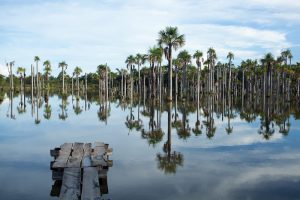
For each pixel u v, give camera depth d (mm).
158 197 12047
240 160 18203
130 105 62688
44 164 17203
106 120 37312
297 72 97188
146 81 126688
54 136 25938
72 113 45500
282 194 12648
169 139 24828
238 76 139125
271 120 37438
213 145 22531
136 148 21328
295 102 75375
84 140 24172
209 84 99938
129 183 13789
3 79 140000
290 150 20984
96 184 12188
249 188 13305
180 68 105375
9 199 11898
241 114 44281
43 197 12117
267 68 84062
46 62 121688
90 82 169875
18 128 30516
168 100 60688
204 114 44000
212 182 14062
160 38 58375
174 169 16094
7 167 16594
